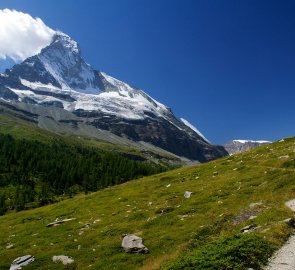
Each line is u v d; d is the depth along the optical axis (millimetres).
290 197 36406
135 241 37062
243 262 21812
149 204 53844
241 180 52594
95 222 51094
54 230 52656
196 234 34219
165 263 26891
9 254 43469
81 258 37156
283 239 25297
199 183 59281
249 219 31875
